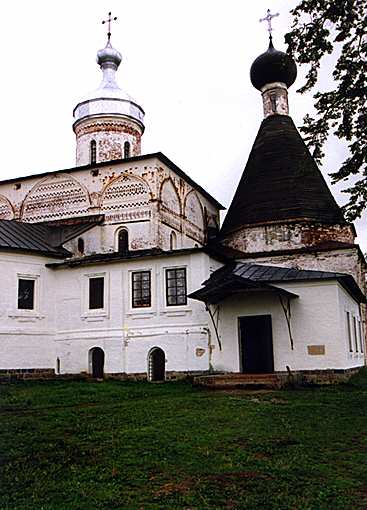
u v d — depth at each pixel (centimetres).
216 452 892
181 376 2014
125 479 762
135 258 2148
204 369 1997
